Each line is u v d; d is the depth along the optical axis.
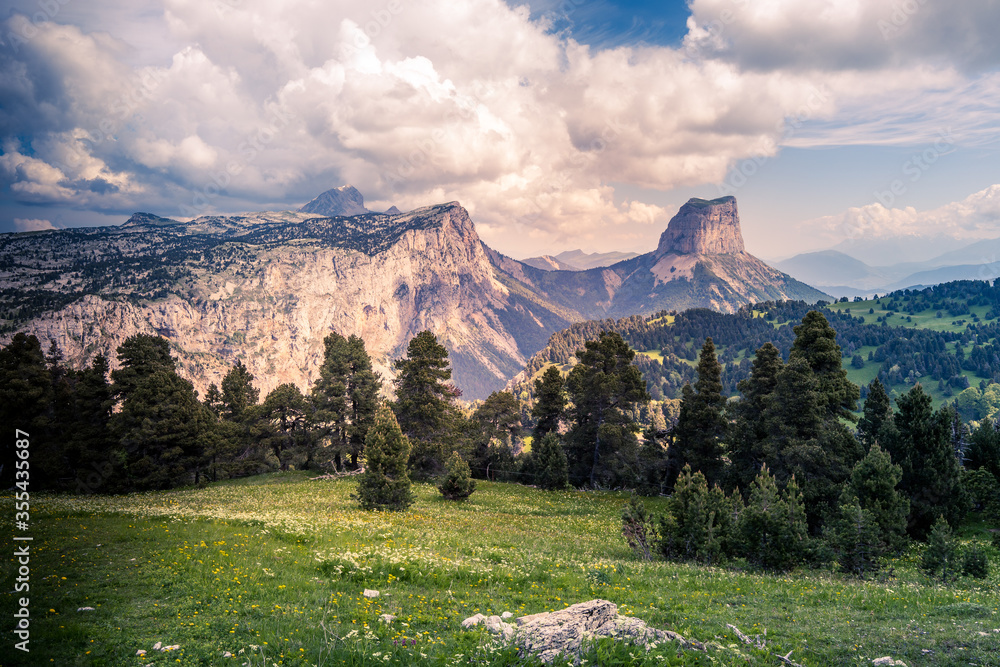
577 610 12.14
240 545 20.94
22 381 61.38
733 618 14.62
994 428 60.41
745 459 53.00
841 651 11.81
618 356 73.44
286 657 10.57
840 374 51.53
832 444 46.06
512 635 11.03
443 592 16.34
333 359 70.25
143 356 64.75
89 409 64.44
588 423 73.88
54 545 19.56
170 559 17.92
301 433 79.38
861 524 26.59
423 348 71.12
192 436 63.66
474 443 81.19
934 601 17.38
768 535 26.56
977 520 47.03
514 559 23.25
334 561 18.61
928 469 41.44
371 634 11.57
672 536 28.17
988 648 11.63
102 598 13.91
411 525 33.03
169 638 11.52
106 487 58.44
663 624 13.81
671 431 71.12
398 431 42.22
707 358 65.06
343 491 52.69
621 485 70.06
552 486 65.19
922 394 43.22
